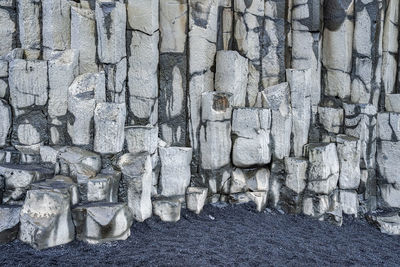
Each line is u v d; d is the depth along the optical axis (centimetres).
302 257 356
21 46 436
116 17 415
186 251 338
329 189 461
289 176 464
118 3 419
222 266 317
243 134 453
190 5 445
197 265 312
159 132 466
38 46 436
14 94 405
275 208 473
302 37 486
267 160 459
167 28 452
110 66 423
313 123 495
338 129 488
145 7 430
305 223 450
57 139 414
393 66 512
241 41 478
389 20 491
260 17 476
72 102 401
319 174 454
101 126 392
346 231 444
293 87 471
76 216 344
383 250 403
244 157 455
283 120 462
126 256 321
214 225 410
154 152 425
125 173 391
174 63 455
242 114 450
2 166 376
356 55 491
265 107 466
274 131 466
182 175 437
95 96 404
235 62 454
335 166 468
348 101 497
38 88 407
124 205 359
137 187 388
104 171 394
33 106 409
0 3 427
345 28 482
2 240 330
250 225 420
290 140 480
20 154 407
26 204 337
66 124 412
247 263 329
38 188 349
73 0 448
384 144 489
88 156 384
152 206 411
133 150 414
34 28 432
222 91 463
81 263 306
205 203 456
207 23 448
